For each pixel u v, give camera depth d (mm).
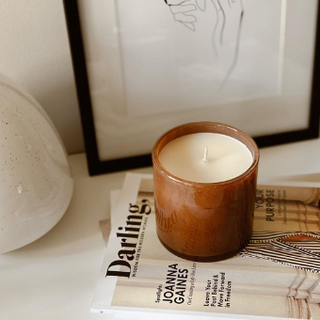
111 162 793
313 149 819
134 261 657
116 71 742
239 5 728
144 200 734
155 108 778
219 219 617
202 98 784
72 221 738
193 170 634
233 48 755
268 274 635
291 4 739
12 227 649
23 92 666
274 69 779
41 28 764
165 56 746
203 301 613
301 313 599
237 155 649
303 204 720
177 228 636
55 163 682
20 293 654
